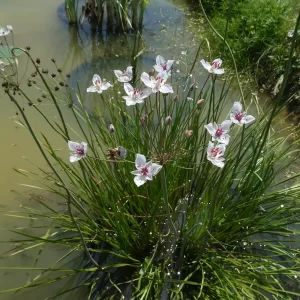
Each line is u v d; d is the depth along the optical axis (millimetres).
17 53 788
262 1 876
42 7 992
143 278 411
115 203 438
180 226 456
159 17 1007
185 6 1062
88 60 831
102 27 941
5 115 663
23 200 525
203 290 416
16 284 437
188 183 476
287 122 680
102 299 423
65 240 443
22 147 607
